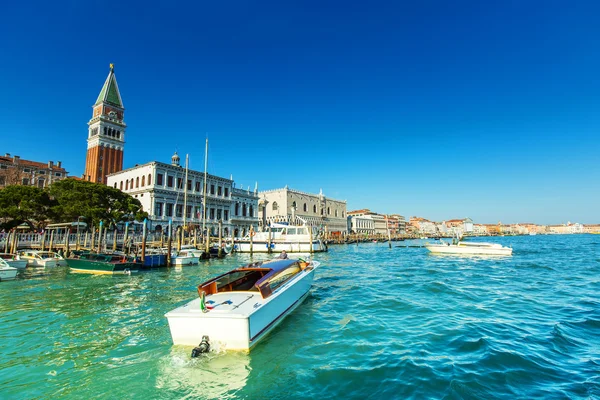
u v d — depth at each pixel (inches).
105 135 2652.6
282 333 345.1
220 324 283.0
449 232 6368.1
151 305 488.4
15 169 2242.9
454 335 331.3
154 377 250.8
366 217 5088.6
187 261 1059.3
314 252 1664.6
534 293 552.4
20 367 271.7
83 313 442.0
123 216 1493.6
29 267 960.3
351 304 477.7
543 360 270.1
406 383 234.5
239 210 2546.8
